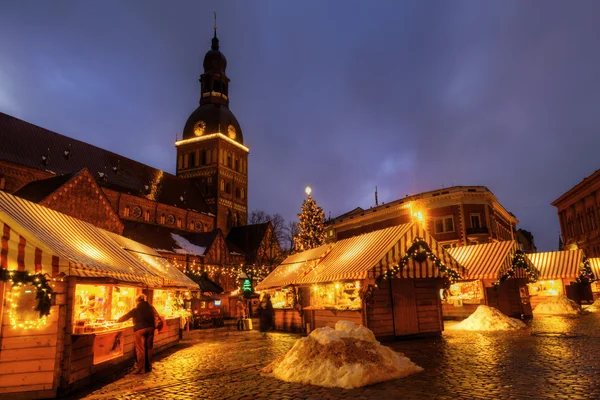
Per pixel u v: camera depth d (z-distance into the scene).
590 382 8.55
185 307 29.42
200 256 57.16
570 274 32.69
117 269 11.76
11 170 47.59
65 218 12.52
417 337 17.22
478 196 59.62
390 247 16.95
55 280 9.51
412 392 8.37
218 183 77.38
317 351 10.18
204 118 81.19
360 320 16.66
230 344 18.05
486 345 14.35
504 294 26.09
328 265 19.67
